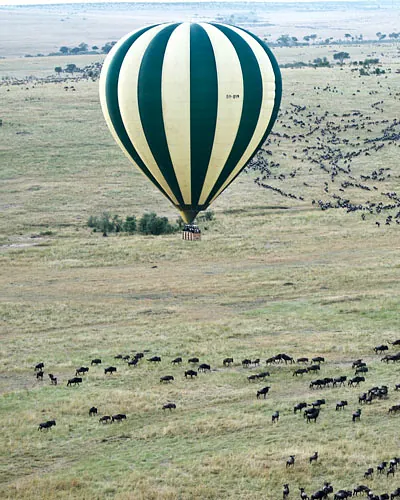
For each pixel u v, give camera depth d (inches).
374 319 2391.7
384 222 3742.6
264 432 1588.3
